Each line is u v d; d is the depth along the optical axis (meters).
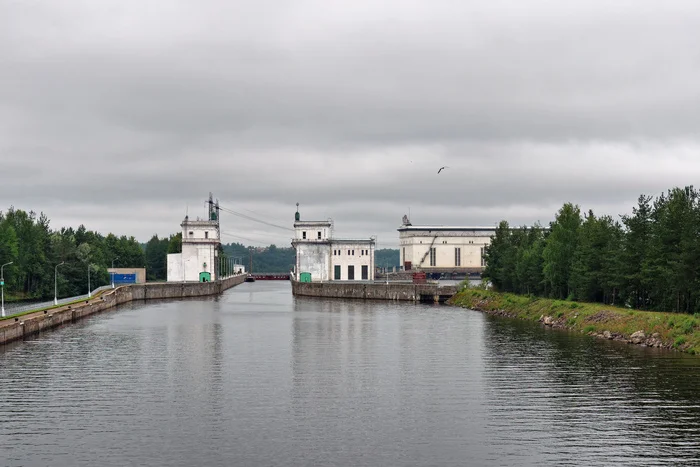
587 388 83.00
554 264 169.88
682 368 94.06
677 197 131.38
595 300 157.50
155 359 105.38
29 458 58.94
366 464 57.81
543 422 69.06
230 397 79.75
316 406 75.69
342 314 185.62
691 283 120.31
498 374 91.81
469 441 63.47
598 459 58.72
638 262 137.75
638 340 118.12
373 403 77.00
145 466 57.09
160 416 71.50
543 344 118.94
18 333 127.94
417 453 60.38
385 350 114.12
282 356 108.38
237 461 58.38
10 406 75.31
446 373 93.12
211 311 199.00
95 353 111.31
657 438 63.94
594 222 166.25
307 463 57.97
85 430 66.62
